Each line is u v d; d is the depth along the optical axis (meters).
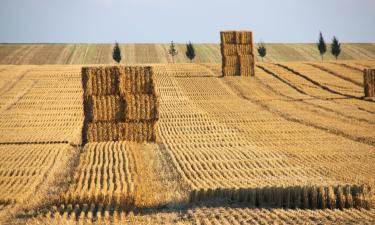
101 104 124.50
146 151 115.19
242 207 75.25
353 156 108.50
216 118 161.12
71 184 84.75
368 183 80.69
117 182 83.38
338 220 66.75
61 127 151.38
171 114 167.00
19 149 119.06
